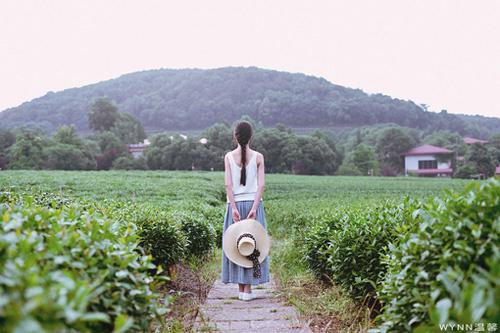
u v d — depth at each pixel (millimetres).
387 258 2988
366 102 145625
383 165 86750
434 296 1838
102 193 21484
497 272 1337
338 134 125688
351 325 3545
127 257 2164
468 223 1938
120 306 1943
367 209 4781
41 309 1271
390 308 2350
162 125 148750
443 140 92750
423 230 2246
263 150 74438
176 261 5535
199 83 159250
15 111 142000
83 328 1436
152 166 74250
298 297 4844
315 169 75000
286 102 145250
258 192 5121
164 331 3168
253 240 4844
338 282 4598
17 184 22516
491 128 145625
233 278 5004
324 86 162375
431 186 42281
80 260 1955
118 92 168125
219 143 75688
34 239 1804
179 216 7301
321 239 5379
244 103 151625
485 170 72750
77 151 65625
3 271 1366
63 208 2902
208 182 32844
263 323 3918
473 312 1290
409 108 144375
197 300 4820
